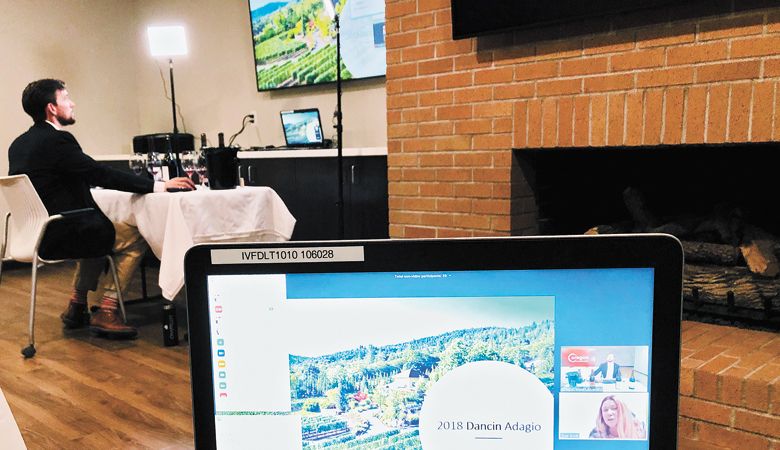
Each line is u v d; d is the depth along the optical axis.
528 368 0.51
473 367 0.51
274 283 0.52
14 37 4.88
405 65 2.83
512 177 2.54
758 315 2.05
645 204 2.44
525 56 2.41
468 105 2.62
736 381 1.65
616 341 0.50
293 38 4.43
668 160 2.50
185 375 2.52
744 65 1.87
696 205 2.45
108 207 2.87
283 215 2.83
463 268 0.50
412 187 2.90
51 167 2.72
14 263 4.81
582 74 2.25
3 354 2.78
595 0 2.13
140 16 5.67
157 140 4.88
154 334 3.08
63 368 2.60
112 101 5.60
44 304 3.73
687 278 2.17
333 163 3.69
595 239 0.49
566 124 2.31
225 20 4.98
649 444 0.51
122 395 2.31
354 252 0.51
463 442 0.52
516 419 0.51
